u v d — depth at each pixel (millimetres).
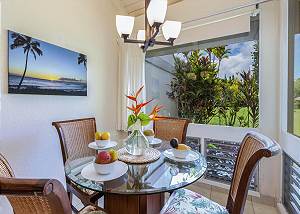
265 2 2035
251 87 2260
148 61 3002
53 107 2033
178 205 1250
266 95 2064
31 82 1773
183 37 2566
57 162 2078
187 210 1204
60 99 2109
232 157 2352
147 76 3014
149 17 1295
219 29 2314
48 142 1988
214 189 2451
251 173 996
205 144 2508
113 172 1122
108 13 2836
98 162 1092
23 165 1765
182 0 2629
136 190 990
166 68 2852
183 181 1089
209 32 2385
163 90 2889
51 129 2014
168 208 1230
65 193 582
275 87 2025
